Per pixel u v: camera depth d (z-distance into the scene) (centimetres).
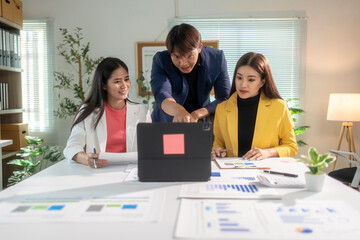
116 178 117
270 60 378
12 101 327
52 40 373
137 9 370
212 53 194
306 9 370
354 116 321
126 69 178
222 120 180
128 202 88
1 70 326
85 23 370
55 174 124
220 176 119
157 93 182
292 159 151
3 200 90
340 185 106
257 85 170
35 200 90
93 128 171
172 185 106
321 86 374
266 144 172
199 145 112
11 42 311
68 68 375
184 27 164
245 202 87
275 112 171
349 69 372
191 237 65
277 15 371
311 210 80
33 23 374
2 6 293
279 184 103
